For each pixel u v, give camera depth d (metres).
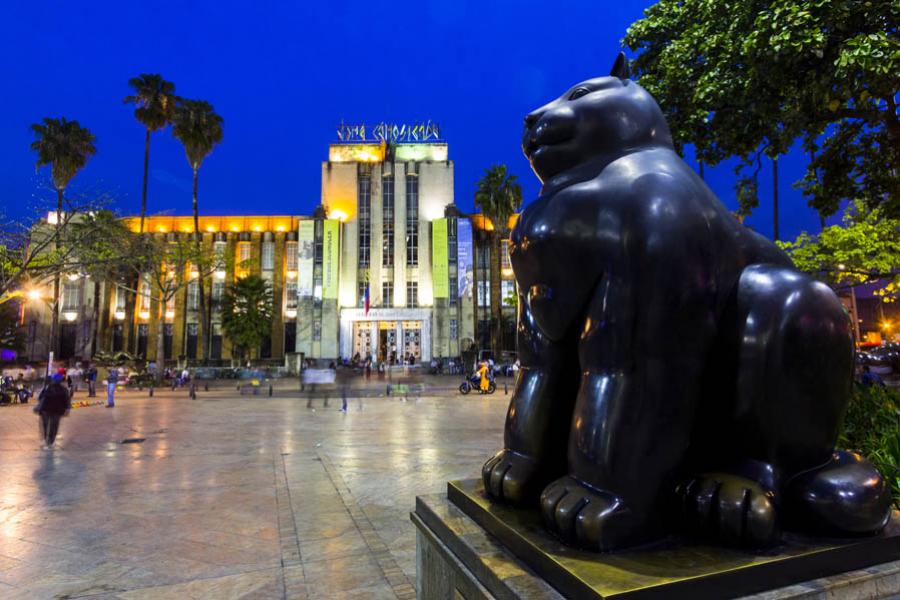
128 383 27.02
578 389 1.46
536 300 1.46
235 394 22.22
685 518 1.23
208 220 47.69
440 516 1.61
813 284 1.28
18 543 3.99
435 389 24.41
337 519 4.52
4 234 13.77
